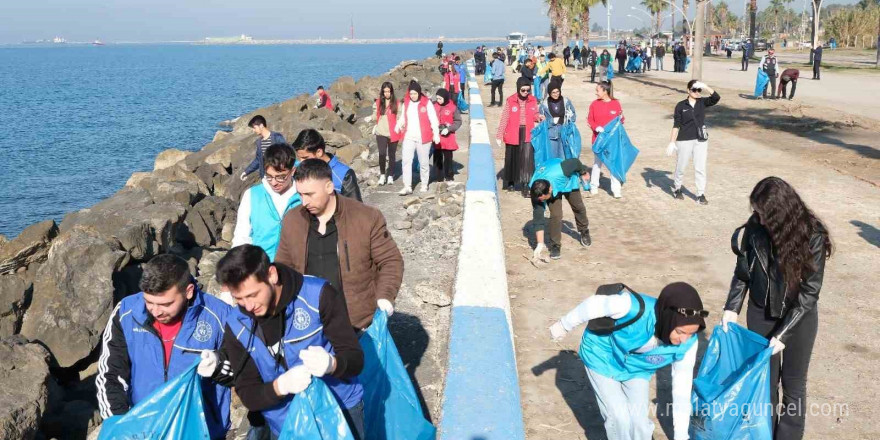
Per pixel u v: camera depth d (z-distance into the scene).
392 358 4.24
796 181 12.10
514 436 3.66
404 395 4.22
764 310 4.05
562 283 7.54
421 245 9.05
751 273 4.09
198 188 14.87
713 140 16.86
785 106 22.78
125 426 3.40
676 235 9.20
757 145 16.00
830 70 41.62
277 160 4.98
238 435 5.29
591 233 9.41
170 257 3.62
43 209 23.42
